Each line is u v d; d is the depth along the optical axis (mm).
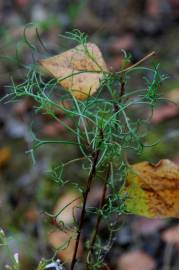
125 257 839
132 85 1091
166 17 1463
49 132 1080
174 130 1014
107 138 381
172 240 833
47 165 1003
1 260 771
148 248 856
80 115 383
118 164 418
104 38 1426
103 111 381
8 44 1242
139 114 1047
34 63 430
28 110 1149
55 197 938
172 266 826
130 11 1503
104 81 386
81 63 392
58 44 1333
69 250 740
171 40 1354
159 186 411
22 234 858
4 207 930
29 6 1580
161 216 412
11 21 1515
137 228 875
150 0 1501
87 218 863
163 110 1047
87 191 406
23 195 965
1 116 1165
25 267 786
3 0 1608
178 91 1080
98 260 439
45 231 839
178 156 953
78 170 989
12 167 1039
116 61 1320
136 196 414
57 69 390
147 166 410
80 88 387
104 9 1521
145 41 1376
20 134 1121
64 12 1544
